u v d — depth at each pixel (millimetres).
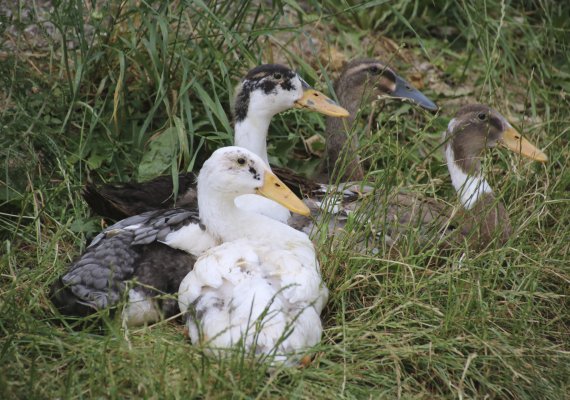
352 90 12742
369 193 10336
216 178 9398
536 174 11742
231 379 7758
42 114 11766
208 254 8789
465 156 11281
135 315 8883
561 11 15516
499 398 8672
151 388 7785
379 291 9617
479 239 10453
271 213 10430
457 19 15219
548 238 10742
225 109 12539
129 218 9586
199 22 12852
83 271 8836
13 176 11008
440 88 14562
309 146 12992
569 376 8867
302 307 8430
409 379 8602
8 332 8516
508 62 14828
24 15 13242
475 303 9383
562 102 14172
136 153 11703
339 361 8688
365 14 15062
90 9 12938
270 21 12594
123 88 11773
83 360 8328
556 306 9930
